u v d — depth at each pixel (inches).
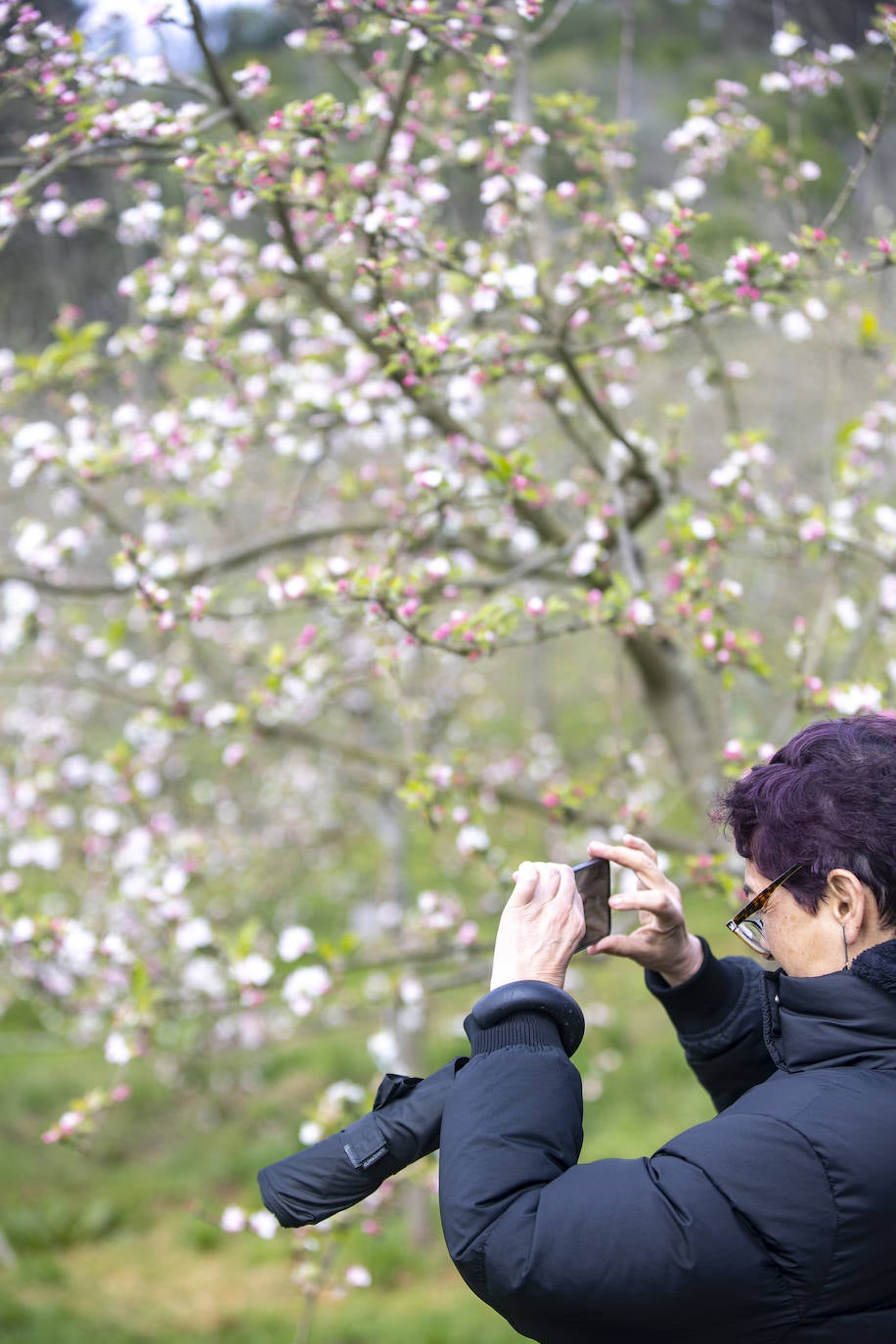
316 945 110.8
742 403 193.3
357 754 144.7
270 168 93.4
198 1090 306.7
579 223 123.4
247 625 215.3
